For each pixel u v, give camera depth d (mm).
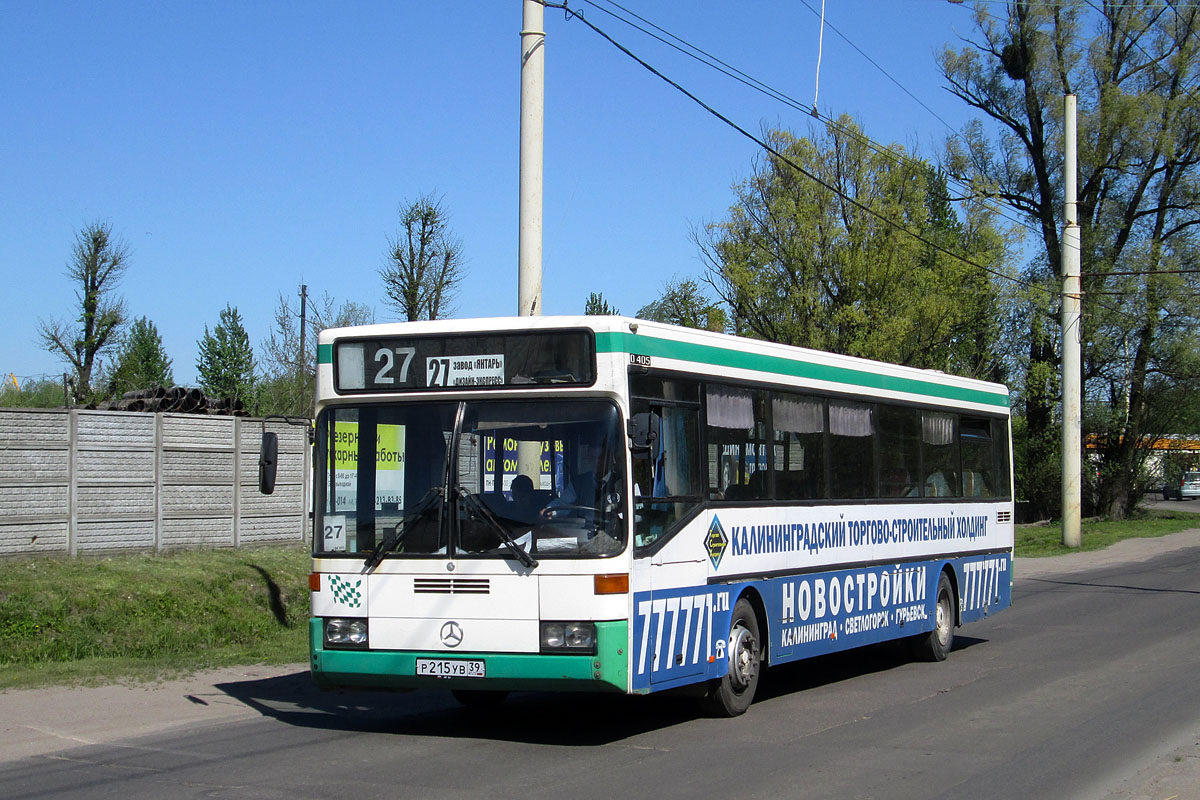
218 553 17266
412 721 10312
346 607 9117
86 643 13359
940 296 37375
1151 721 10094
